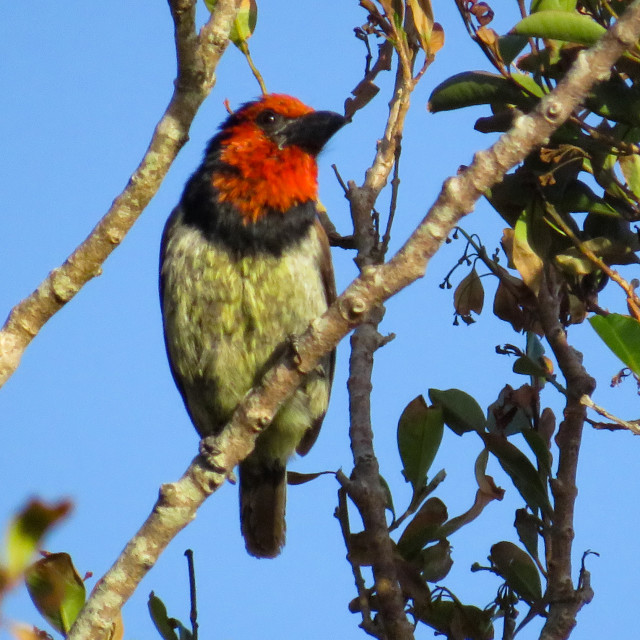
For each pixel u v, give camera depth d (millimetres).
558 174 7668
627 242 7801
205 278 9375
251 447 6418
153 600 7078
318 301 9578
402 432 7871
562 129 7488
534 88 7359
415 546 7578
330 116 9656
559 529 7117
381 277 6012
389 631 6816
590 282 7965
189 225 9547
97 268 5727
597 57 5410
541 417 7902
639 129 7523
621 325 6527
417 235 5820
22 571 3752
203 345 9562
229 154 9555
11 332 5672
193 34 5531
